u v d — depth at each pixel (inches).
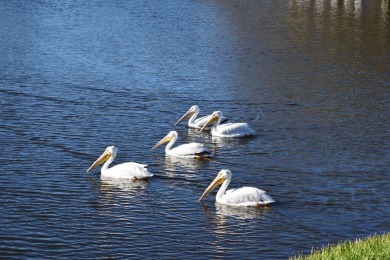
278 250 757.3
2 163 988.6
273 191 925.8
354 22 2391.7
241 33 2149.4
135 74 1567.4
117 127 1186.0
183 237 784.3
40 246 751.7
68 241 765.3
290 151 1097.4
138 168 956.6
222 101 1385.3
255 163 1039.0
